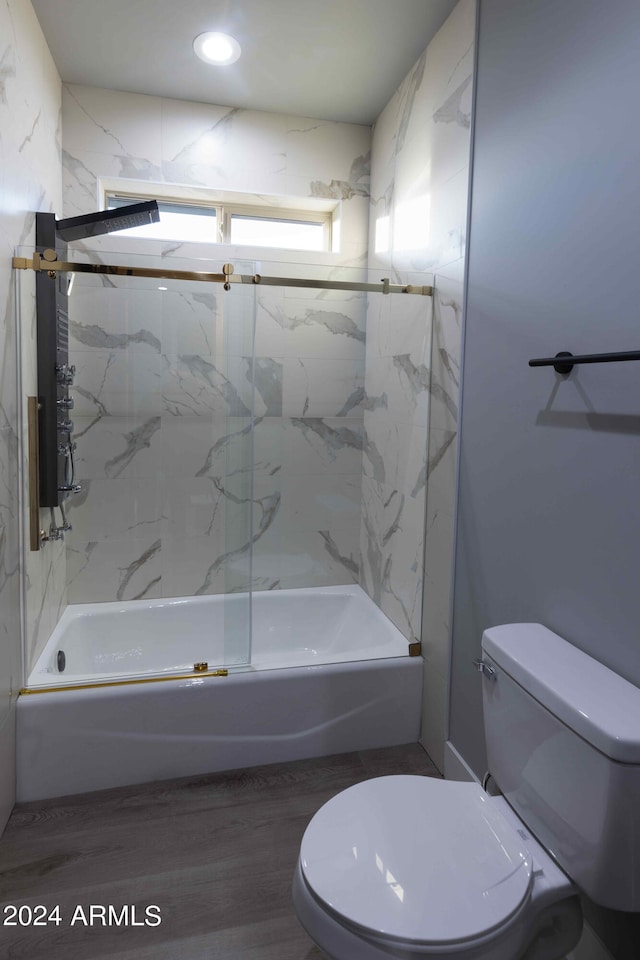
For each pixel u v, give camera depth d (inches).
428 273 85.6
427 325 86.3
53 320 83.4
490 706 56.1
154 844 69.4
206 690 81.8
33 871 65.1
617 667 48.7
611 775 40.2
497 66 66.7
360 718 88.4
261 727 84.4
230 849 69.0
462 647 77.5
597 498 50.7
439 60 82.5
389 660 89.0
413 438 91.9
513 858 46.1
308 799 77.6
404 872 44.2
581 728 42.6
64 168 100.3
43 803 76.2
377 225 109.5
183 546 100.8
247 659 87.7
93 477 97.0
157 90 101.0
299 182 110.1
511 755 52.6
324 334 106.1
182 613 101.4
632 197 46.1
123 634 99.3
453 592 79.7
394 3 77.1
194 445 97.8
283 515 108.7
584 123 51.8
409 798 52.6
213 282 92.7
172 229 114.0
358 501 112.3
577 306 53.2
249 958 55.7
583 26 51.6
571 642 54.6
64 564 98.0
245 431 91.4
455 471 78.1
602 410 49.9
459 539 77.7
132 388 95.4
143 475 98.2
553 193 56.5
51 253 80.8
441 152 81.9
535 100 59.3
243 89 100.4
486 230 69.5
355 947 40.1
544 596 58.9
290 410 107.0
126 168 102.5
